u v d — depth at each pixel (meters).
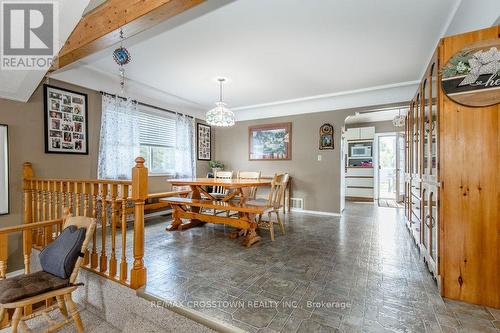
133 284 1.83
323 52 2.83
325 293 1.76
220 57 2.96
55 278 1.72
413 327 1.39
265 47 2.71
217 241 2.97
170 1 1.59
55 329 1.78
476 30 1.73
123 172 3.87
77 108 3.34
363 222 4.05
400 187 6.48
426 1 1.96
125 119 3.92
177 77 3.64
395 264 2.27
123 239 1.94
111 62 3.11
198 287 1.84
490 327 1.39
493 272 1.58
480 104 1.62
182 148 5.11
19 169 2.76
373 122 6.86
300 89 4.22
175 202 3.39
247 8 2.03
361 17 2.16
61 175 3.16
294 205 5.16
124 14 1.83
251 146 5.71
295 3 1.97
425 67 3.25
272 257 2.45
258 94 4.54
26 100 2.80
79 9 1.94
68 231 1.90
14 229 1.97
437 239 1.78
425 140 2.33
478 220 1.62
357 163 7.00
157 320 1.69
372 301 1.66
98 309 2.06
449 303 1.63
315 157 4.96
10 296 1.48
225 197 3.32
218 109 3.74
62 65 2.51
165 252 2.58
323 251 2.63
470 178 1.64
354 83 3.89
